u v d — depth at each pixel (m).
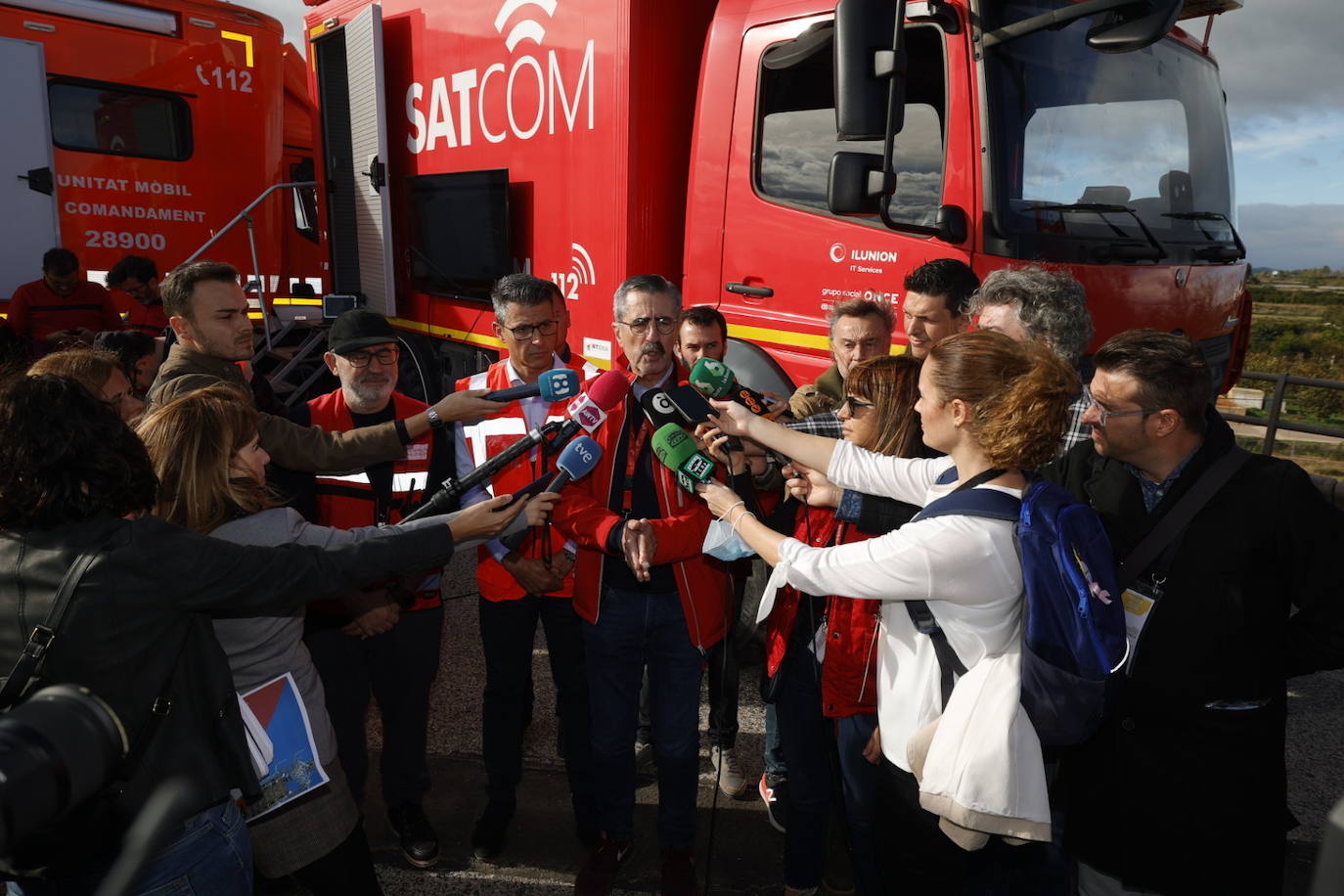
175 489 1.79
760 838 3.14
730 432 2.28
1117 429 1.80
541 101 4.54
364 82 5.66
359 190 5.92
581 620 2.83
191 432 1.80
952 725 1.72
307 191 9.06
